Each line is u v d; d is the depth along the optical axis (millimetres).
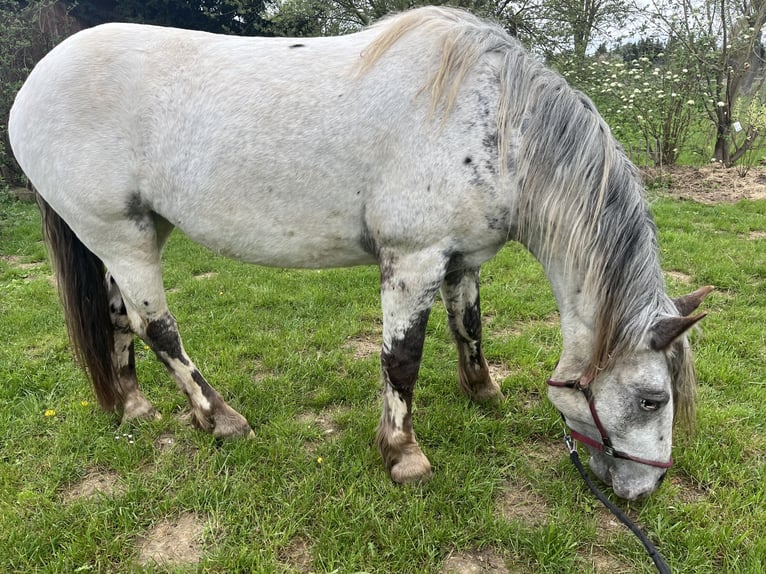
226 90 1897
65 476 2188
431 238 1859
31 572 1763
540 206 1813
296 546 1877
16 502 2039
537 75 1855
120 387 2512
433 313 3689
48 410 2594
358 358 3189
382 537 1862
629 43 9344
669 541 1852
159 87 1945
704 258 4578
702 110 8266
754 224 5637
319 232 1998
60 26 8992
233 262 5027
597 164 1777
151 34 2047
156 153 1976
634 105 7566
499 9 7758
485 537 1873
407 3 7340
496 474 2184
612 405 1770
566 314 1913
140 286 2180
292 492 2094
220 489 2102
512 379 2838
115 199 2020
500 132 1767
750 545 1796
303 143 1860
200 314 3801
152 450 2338
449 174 1776
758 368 2924
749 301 3779
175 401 2682
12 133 2148
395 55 1854
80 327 2330
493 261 4770
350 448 2330
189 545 1889
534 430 2467
